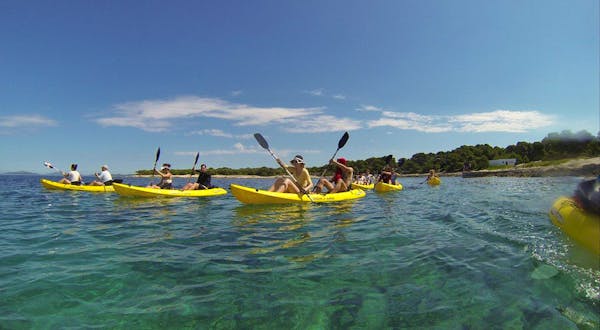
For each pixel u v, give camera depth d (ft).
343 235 17.03
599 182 13.98
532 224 18.38
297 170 31.63
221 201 33.60
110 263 12.39
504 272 11.05
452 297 9.30
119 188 36.50
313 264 12.26
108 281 10.57
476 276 10.78
